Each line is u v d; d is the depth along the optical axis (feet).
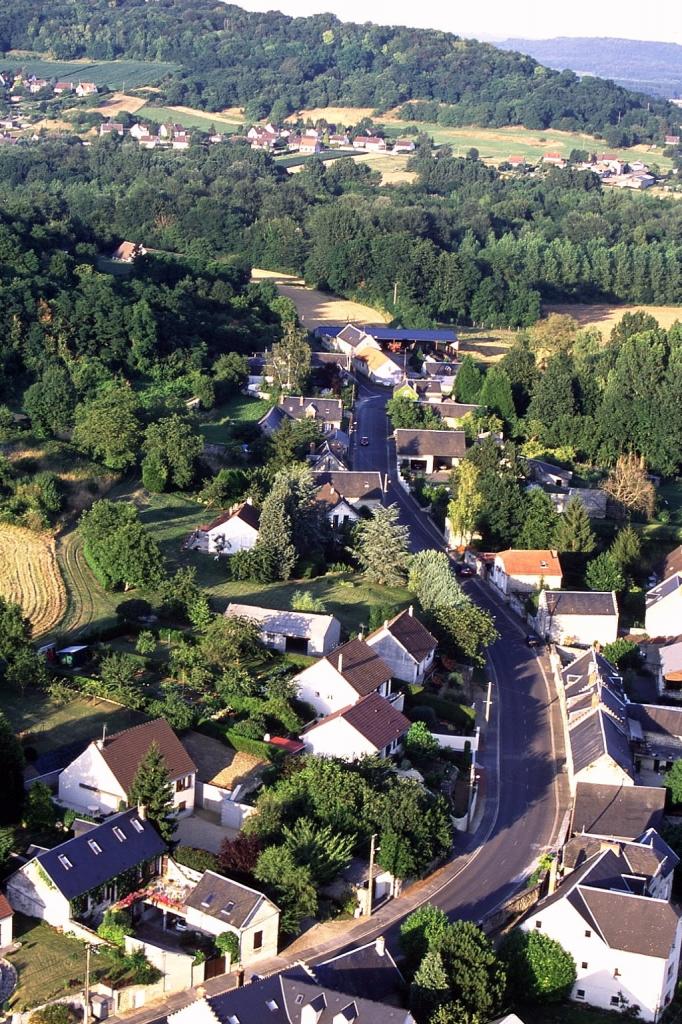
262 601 419.74
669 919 272.51
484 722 376.48
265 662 378.32
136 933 268.82
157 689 357.61
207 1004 235.61
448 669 398.62
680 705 398.62
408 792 304.09
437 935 264.11
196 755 327.47
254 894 269.03
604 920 272.72
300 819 290.76
